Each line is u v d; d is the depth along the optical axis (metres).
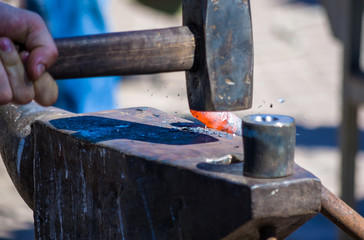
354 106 8.12
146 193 2.24
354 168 8.34
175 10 13.55
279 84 16.72
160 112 3.01
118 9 21.78
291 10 23.70
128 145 2.38
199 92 2.40
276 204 1.93
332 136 12.78
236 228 1.96
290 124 1.95
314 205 2.00
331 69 17.95
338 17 8.17
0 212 8.52
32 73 2.09
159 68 2.36
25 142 3.16
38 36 2.11
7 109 3.37
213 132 2.60
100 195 2.49
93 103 7.00
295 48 19.75
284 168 1.97
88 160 2.53
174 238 2.17
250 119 2.00
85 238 2.64
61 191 2.78
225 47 2.32
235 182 1.94
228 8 2.30
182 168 2.10
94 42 2.27
